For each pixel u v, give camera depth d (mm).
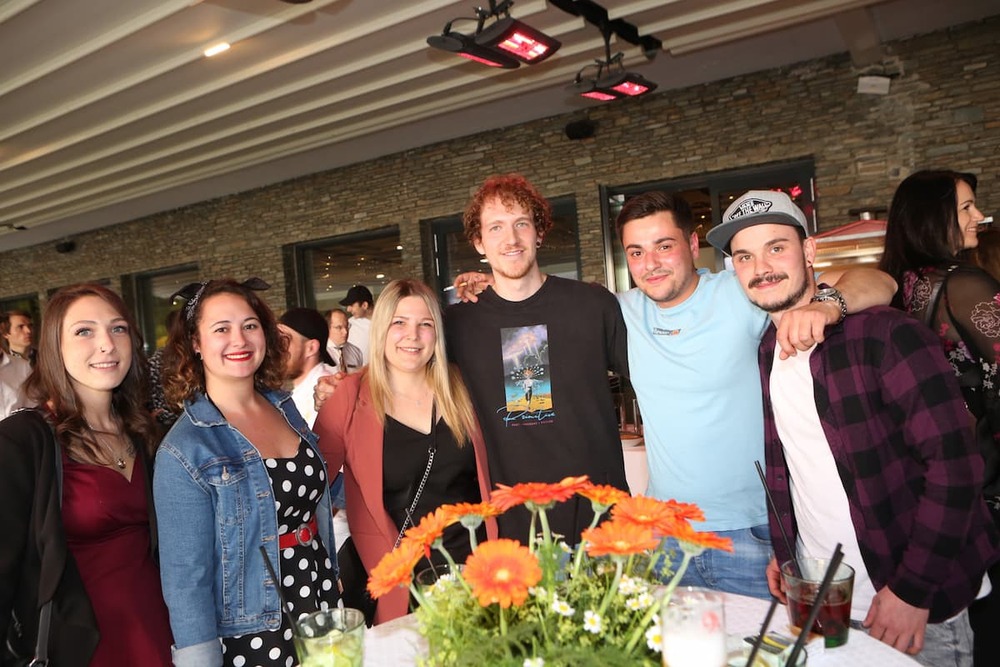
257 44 4918
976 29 5180
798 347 1444
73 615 1438
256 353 1751
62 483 1515
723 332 1852
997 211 5172
